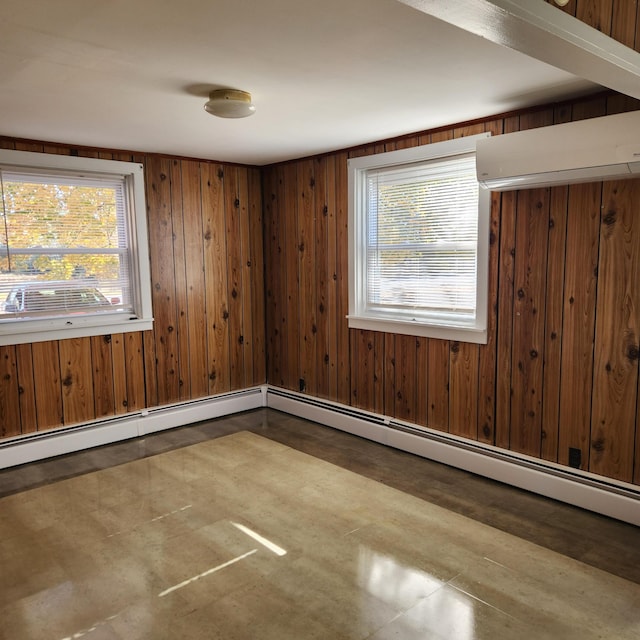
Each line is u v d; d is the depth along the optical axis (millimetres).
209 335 4762
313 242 4531
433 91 2676
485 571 2422
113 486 3365
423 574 2400
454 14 1312
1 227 3619
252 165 4883
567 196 2928
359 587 2309
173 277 4473
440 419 3732
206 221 4637
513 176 2734
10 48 2041
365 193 4082
